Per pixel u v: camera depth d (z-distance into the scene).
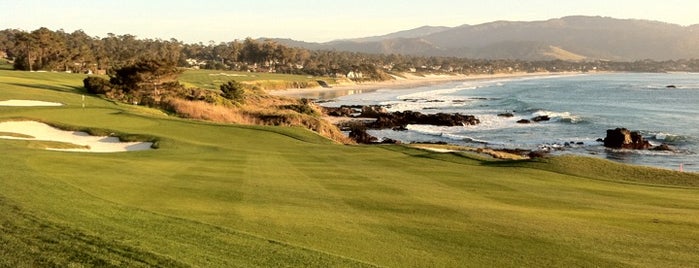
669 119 87.69
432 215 17.52
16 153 25.91
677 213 19.19
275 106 95.62
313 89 194.25
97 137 40.53
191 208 16.89
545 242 14.70
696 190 25.77
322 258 11.91
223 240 12.77
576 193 23.67
